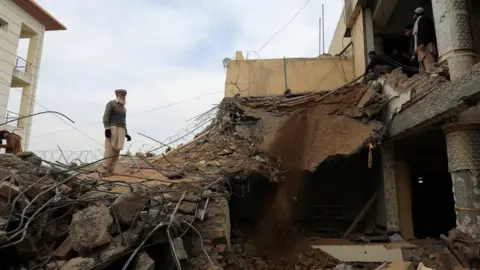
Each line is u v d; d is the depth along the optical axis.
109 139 8.56
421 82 7.79
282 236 8.89
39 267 4.24
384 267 6.49
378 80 10.09
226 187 8.27
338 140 9.35
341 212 11.67
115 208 4.76
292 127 9.76
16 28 20.73
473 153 6.88
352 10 14.76
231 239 8.46
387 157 10.06
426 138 9.83
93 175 8.38
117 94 8.82
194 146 11.04
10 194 4.47
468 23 7.04
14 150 8.18
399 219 9.83
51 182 5.29
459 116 7.00
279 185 9.55
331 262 7.75
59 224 4.98
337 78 14.84
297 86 14.80
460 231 6.81
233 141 10.43
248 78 14.97
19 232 3.83
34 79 22.25
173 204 6.19
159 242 5.14
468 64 6.78
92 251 4.40
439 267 6.90
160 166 9.10
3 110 19.66
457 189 7.04
